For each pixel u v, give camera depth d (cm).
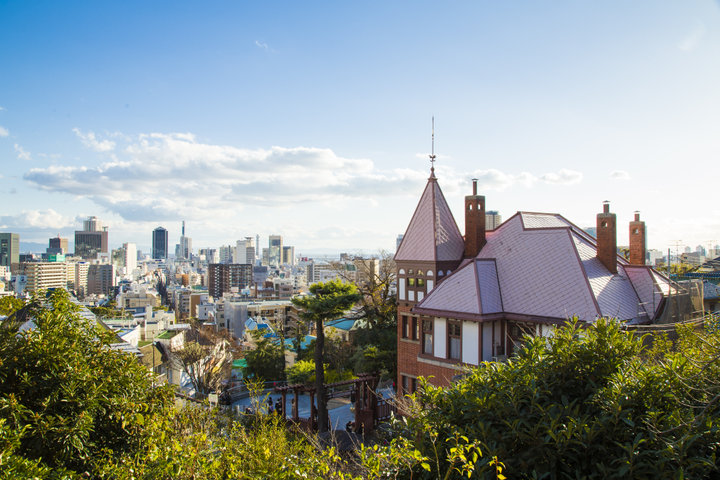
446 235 3002
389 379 4150
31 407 916
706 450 687
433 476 775
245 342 8862
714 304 2891
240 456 889
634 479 660
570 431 705
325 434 2647
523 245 2795
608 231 2670
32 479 650
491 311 2531
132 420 976
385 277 4638
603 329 893
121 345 2758
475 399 834
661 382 793
